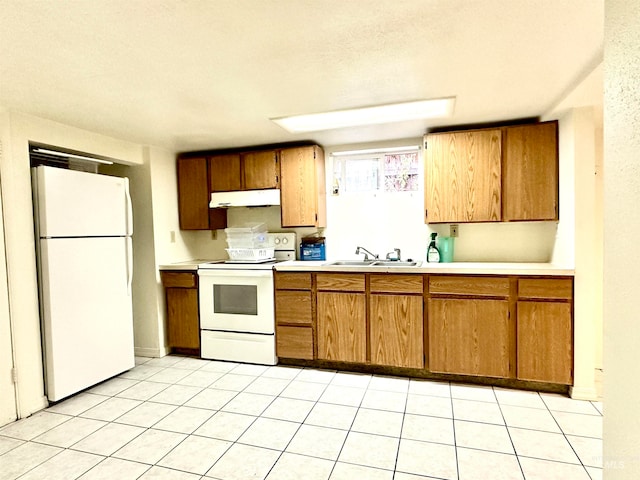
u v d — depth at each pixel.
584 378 2.51
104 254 2.92
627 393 0.88
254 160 3.54
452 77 2.04
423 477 1.74
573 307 2.51
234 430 2.19
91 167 3.15
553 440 2.02
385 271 2.88
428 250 3.27
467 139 2.93
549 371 2.56
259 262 3.48
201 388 2.80
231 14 1.40
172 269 3.51
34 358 2.49
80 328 2.71
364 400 2.54
